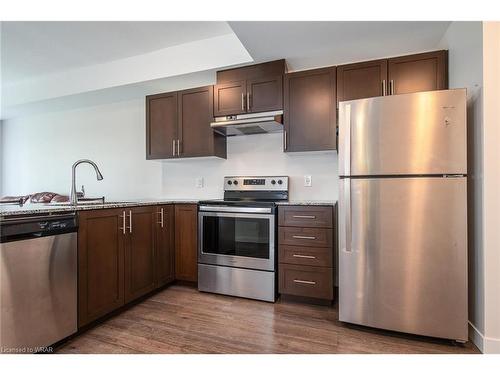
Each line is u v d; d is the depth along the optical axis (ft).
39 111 13.79
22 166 14.93
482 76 5.52
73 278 5.82
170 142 10.00
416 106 5.81
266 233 8.00
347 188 6.37
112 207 6.84
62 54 9.86
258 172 10.19
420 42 7.55
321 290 7.55
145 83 10.14
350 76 7.91
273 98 8.63
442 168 5.67
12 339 4.81
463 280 5.60
